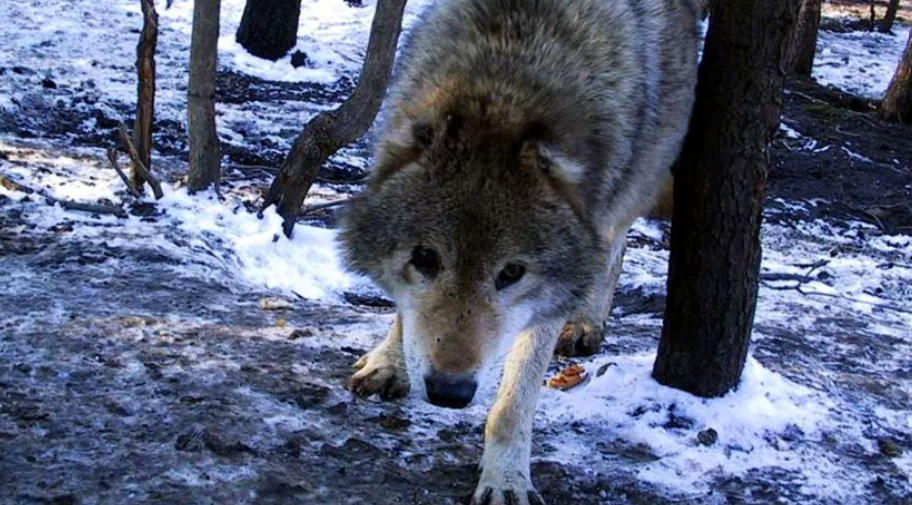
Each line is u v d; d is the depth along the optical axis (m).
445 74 1.96
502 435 1.94
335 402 2.11
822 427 2.19
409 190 1.89
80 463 1.89
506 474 1.92
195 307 2.40
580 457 2.04
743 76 2.11
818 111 6.48
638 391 2.18
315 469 1.94
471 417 2.12
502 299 1.88
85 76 4.72
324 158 2.99
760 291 3.08
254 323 2.37
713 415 2.15
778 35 2.10
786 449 2.12
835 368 2.49
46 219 2.72
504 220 1.86
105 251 2.59
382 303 2.77
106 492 1.84
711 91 2.13
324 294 2.75
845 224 4.34
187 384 2.10
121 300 2.38
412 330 1.87
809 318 2.82
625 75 2.00
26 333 2.19
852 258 3.79
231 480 1.88
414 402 2.15
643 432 2.10
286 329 2.36
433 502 1.91
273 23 5.91
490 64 1.94
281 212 2.97
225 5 6.95
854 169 5.26
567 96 1.93
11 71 4.57
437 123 1.90
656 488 2.00
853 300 3.12
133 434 1.96
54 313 2.28
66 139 3.78
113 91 4.54
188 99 2.96
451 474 1.97
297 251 2.91
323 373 2.20
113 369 2.11
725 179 2.13
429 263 1.87
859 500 2.03
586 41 1.98
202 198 2.99
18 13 5.81
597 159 1.95
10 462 1.88
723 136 2.13
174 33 5.96
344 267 1.99
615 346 2.46
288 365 2.21
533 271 1.88
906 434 2.23
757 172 2.13
